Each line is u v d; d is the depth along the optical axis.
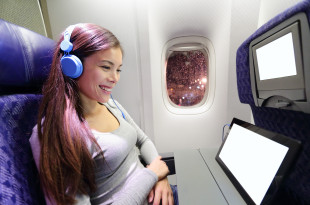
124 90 1.40
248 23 1.22
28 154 0.53
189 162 0.78
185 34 1.41
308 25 0.35
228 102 1.44
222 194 0.57
